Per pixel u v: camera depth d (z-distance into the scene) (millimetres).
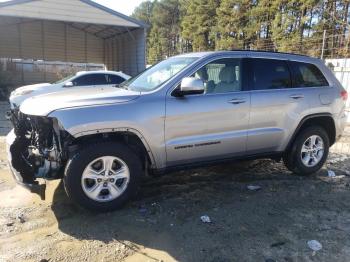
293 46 31812
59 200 4648
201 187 5188
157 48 67750
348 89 12516
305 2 33656
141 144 4402
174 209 4422
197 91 4410
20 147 4254
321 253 3520
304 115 5438
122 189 4312
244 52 5129
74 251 3496
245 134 4969
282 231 3934
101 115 4062
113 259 3377
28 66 24641
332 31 29516
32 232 3854
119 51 23719
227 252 3504
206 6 50656
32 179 4188
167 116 4398
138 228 3949
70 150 4113
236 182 5426
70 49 25828
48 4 17719
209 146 4730
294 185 5348
